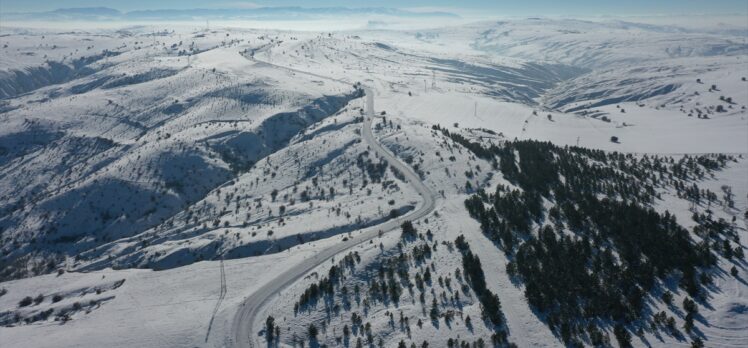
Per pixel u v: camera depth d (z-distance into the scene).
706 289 91.19
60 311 103.75
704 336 79.31
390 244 113.94
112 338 87.50
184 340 86.31
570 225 118.75
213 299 100.50
